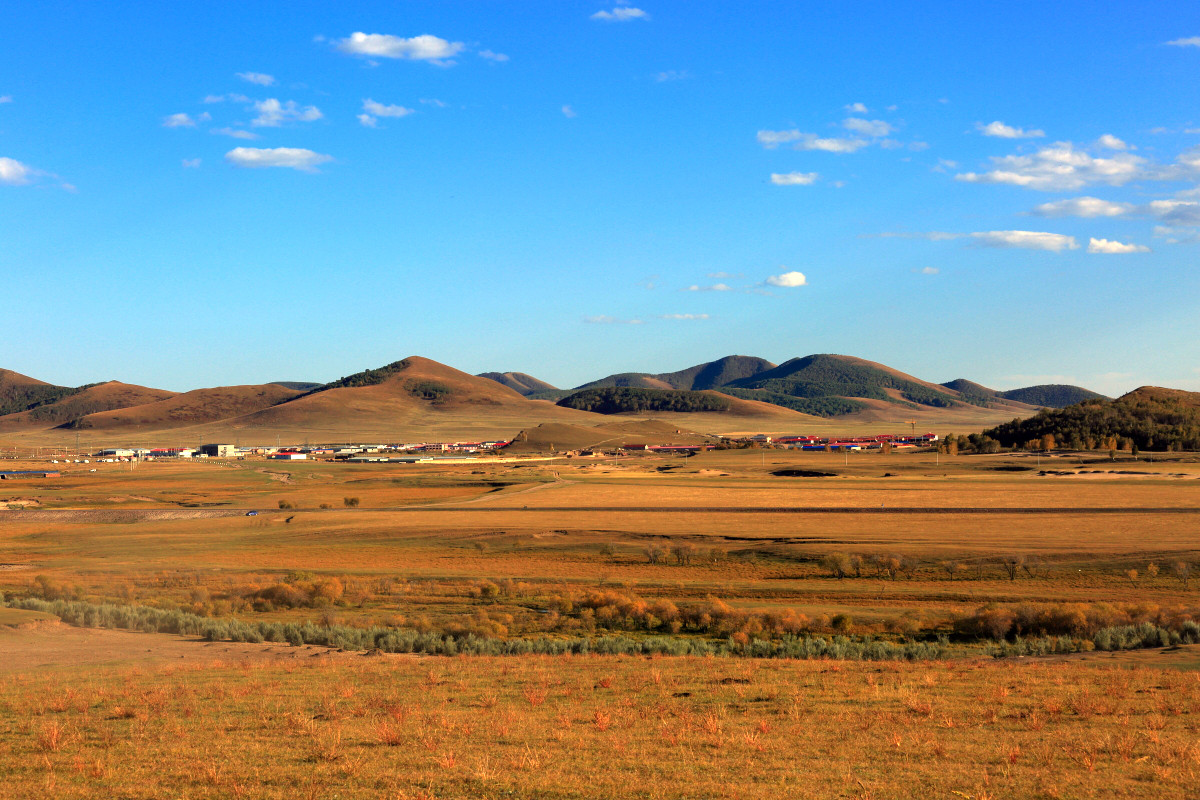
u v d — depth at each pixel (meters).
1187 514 117.44
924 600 67.69
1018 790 16.05
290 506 147.88
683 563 89.50
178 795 15.87
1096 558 82.75
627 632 57.78
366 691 28.42
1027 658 39.91
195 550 101.00
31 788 16.39
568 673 33.00
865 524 113.50
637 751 19.14
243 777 16.97
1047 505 132.00
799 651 44.00
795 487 171.38
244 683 30.44
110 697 27.06
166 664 37.59
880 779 16.81
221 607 64.25
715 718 23.05
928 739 20.50
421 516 127.12
